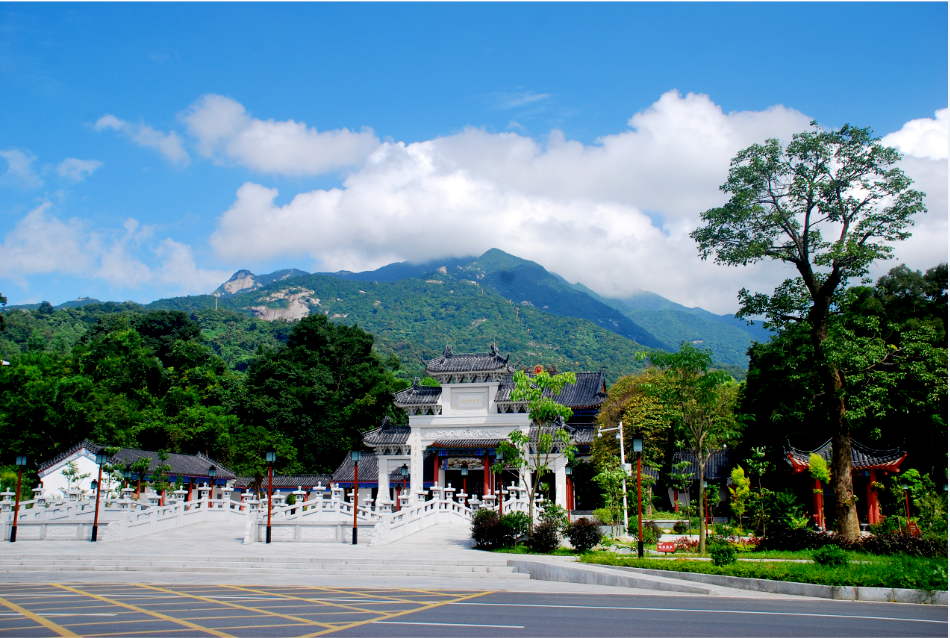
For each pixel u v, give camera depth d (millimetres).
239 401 92625
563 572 26844
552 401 39438
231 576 28953
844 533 35062
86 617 18312
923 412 44281
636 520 41125
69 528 41812
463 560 30672
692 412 38688
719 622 17078
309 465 89812
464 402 68625
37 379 79062
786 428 50406
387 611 18922
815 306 38000
